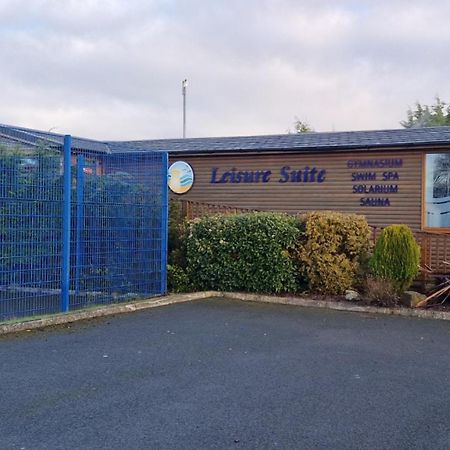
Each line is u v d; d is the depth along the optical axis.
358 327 8.98
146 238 10.86
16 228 8.42
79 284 9.52
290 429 4.61
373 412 5.05
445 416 4.98
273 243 11.44
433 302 10.81
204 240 11.91
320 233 11.34
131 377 5.94
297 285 11.58
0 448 4.17
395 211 13.95
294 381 5.93
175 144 17.08
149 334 8.02
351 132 16.11
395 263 10.77
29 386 5.58
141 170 10.77
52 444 4.25
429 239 12.29
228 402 5.23
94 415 4.84
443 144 13.30
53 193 8.96
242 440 4.38
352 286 11.38
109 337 7.76
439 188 13.59
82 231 9.59
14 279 8.41
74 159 9.54
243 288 11.73
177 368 6.32
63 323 8.58
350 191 14.41
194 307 10.36
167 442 4.32
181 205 13.92
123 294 10.38
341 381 5.97
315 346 7.58
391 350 7.47
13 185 8.43
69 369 6.19
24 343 7.30
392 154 13.98
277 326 8.88
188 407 5.07
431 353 7.35
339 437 4.47
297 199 14.96
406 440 4.44
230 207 14.51
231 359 6.75
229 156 15.67
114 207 10.19
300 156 14.93
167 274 11.91
